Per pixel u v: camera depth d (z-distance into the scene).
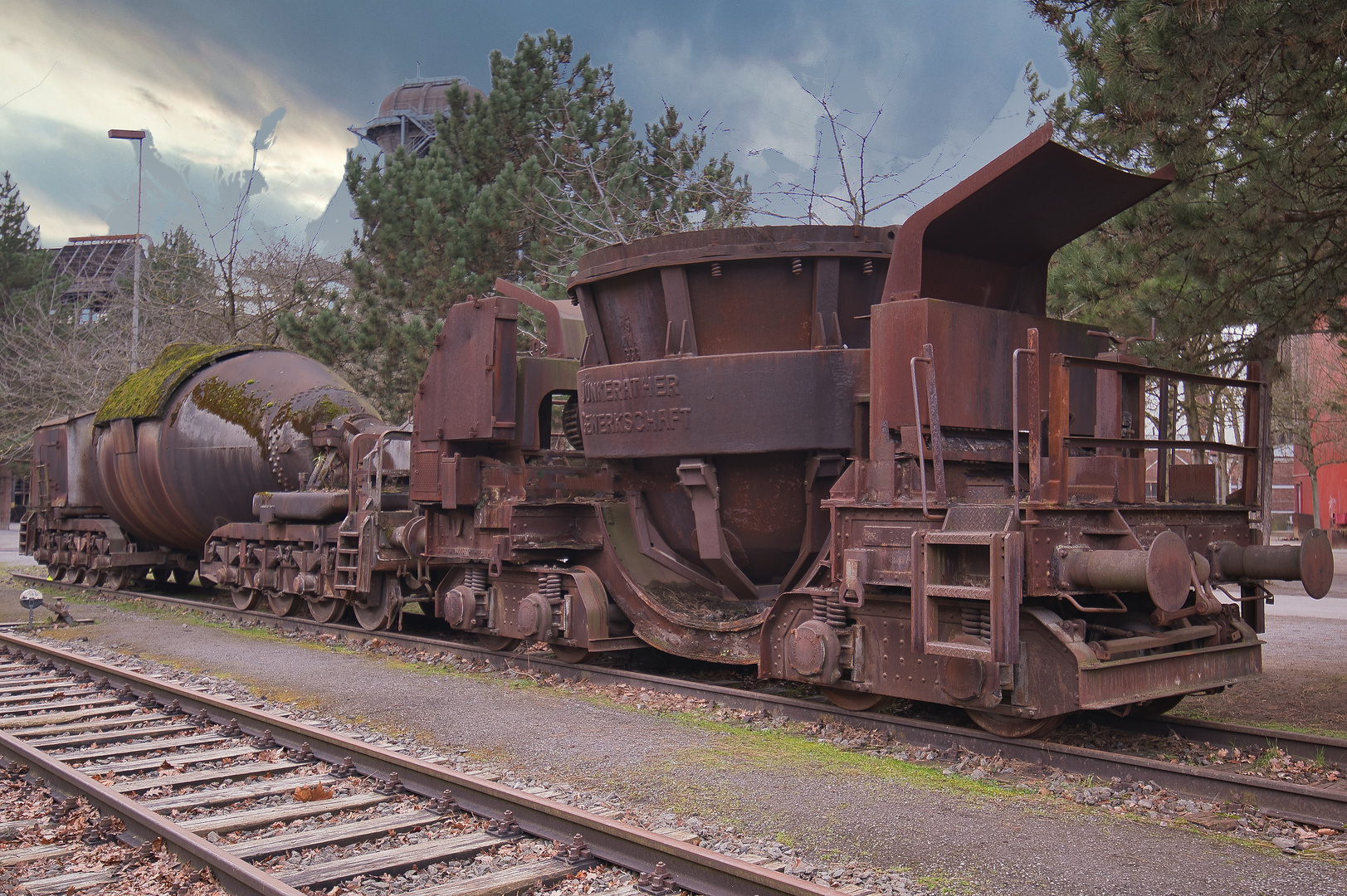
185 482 15.12
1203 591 6.60
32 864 4.68
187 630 12.84
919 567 6.25
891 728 6.83
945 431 6.83
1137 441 6.54
